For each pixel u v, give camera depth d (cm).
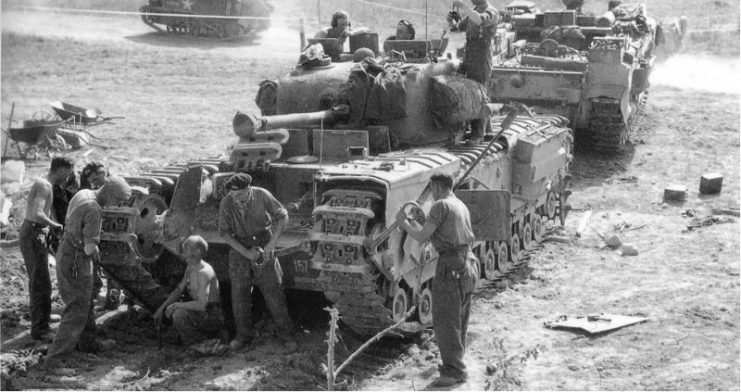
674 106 2502
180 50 3206
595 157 2064
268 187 1203
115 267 1173
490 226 1152
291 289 1259
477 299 1301
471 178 1266
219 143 2125
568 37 2116
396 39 1488
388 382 1051
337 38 1474
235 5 3381
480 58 1416
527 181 1447
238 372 1062
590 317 1204
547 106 1956
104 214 1157
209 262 1202
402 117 1290
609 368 1059
